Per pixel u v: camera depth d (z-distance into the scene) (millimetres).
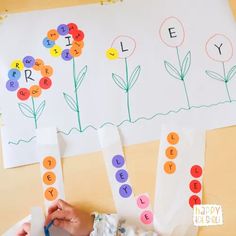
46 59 689
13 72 680
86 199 619
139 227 604
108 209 614
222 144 648
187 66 689
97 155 642
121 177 630
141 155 642
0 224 603
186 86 676
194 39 706
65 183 626
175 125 656
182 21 717
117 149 644
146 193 621
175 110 664
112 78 679
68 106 663
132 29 711
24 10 721
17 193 619
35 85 673
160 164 637
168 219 605
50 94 669
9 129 649
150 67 687
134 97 668
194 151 643
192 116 661
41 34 706
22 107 661
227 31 712
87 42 701
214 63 691
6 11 720
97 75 681
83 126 654
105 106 664
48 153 639
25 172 631
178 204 614
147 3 727
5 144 642
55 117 657
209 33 710
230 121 659
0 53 691
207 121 659
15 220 606
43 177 628
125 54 694
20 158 636
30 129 650
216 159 639
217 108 665
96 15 720
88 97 668
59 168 633
